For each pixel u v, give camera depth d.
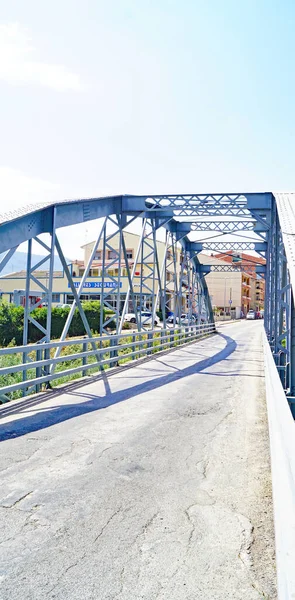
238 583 2.92
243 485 4.60
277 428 3.95
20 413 7.61
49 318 9.80
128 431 6.62
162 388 10.43
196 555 3.26
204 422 7.26
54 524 3.71
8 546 3.35
